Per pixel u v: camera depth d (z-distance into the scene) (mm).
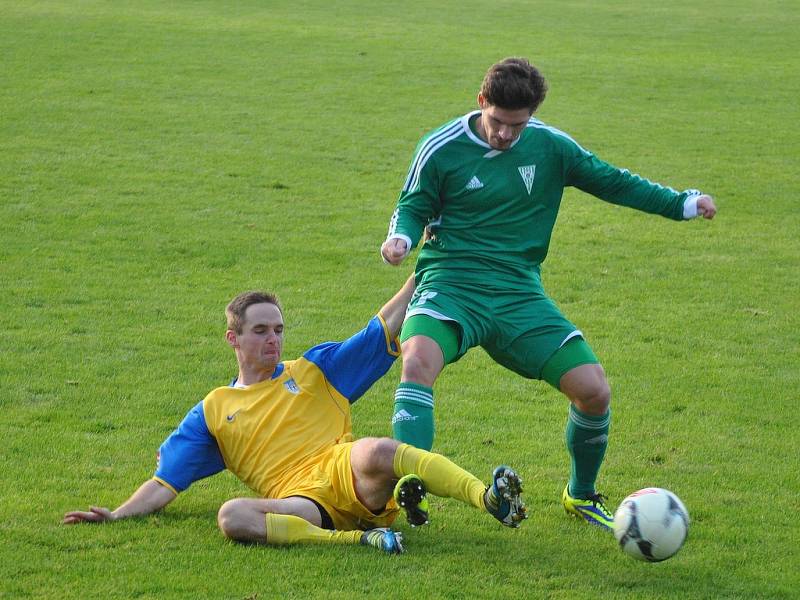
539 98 16562
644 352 28203
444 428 22328
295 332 29188
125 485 18719
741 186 49125
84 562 15211
